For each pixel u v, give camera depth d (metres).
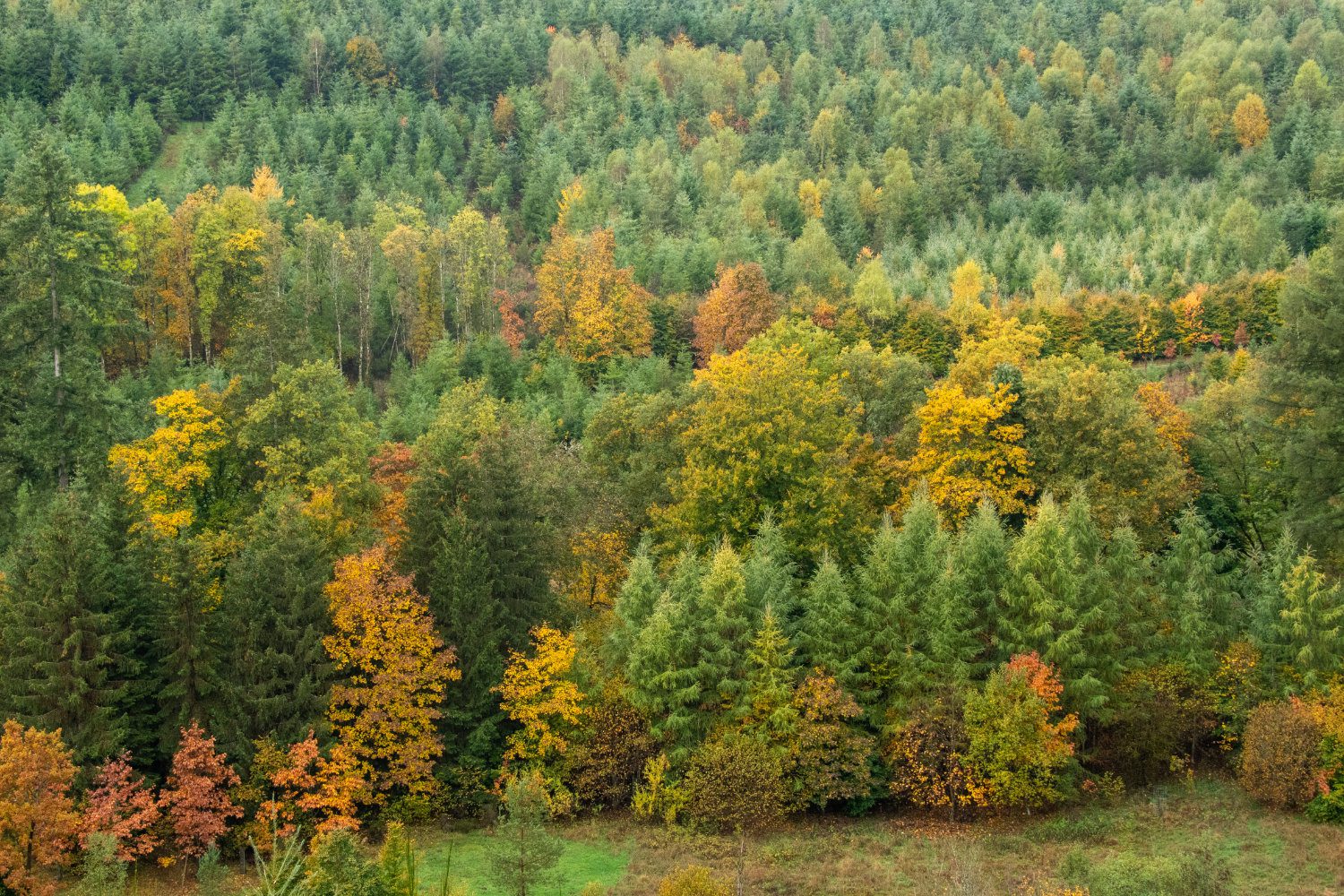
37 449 51.97
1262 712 43.47
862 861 40.94
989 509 50.00
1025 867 39.59
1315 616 44.91
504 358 102.81
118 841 38.59
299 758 42.22
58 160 53.53
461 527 48.75
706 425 57.03
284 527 46.66
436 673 46.28
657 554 56.03
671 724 45.62
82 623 42.91
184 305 101.25
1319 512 51.34
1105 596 46.81
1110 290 127.69
